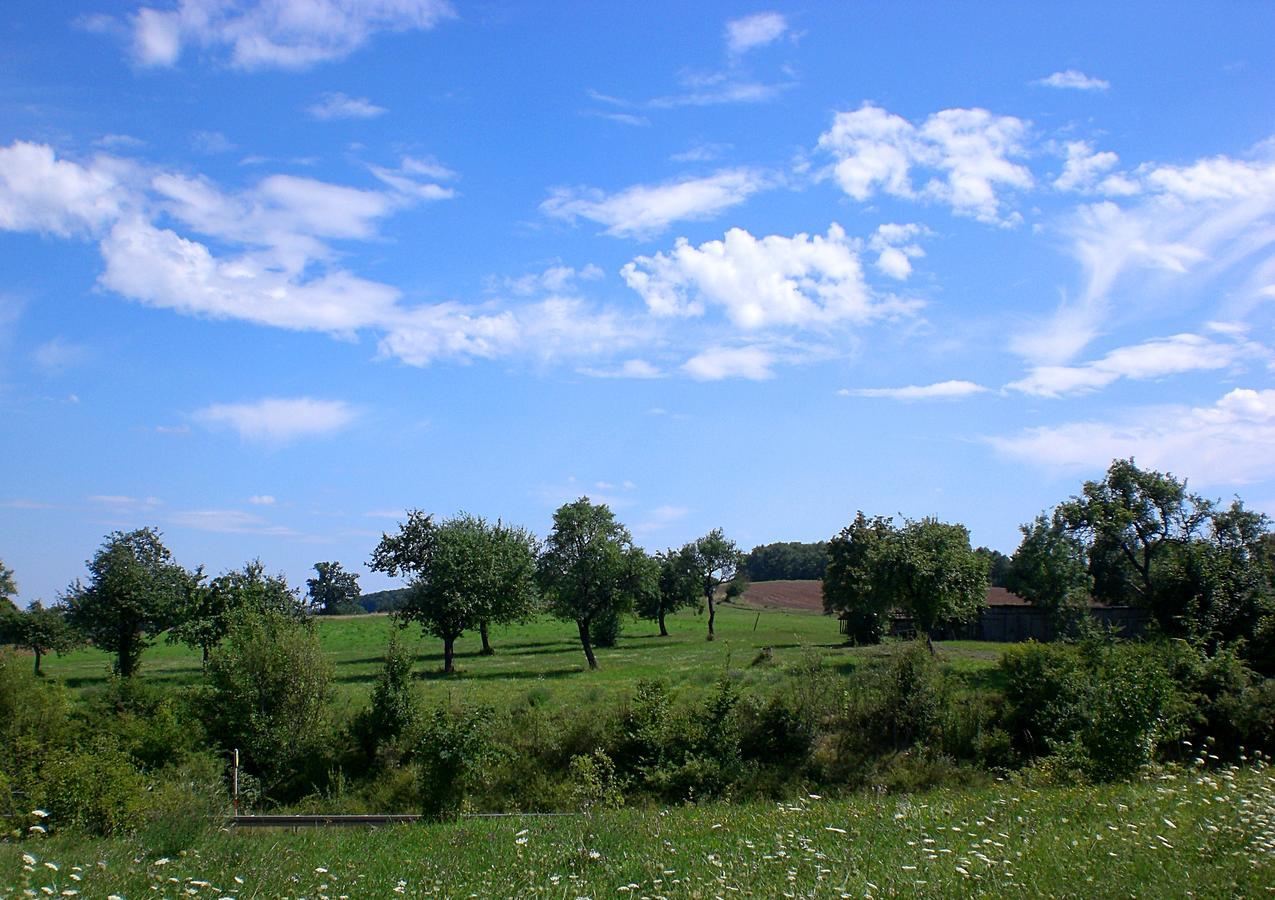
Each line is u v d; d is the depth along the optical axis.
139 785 23.30
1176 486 58.59
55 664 72.31
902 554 48.84
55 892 10.24
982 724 32.81
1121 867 9.43
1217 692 28.33
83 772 22.16
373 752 34.78
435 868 13.53
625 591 65.62
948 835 12.54
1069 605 54.25
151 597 60.16
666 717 33.47
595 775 30.20
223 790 28.64
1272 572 42.84
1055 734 30.59
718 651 72.88
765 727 33.09
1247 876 8.72
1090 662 31.34
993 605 74.56
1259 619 38.03
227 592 59.44
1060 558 70.19
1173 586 42.84
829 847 12.16
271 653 35.56
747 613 132.50
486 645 78.00
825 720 33.47
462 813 23.91
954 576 48.44
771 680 41.28
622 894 10.41
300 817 24.09
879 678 33.94
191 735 33.50
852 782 30.73
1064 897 8.46
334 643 86.94
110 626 60.09
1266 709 27.19
